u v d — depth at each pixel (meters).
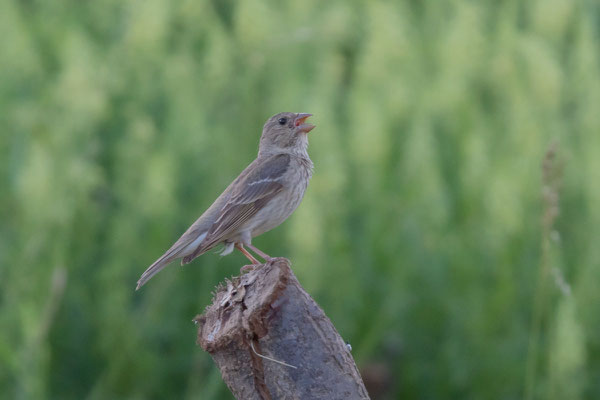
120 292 11.56
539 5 16.59
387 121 13.82
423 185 12.91
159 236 11.85
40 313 11.18
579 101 15.48
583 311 11.81
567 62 16.28
